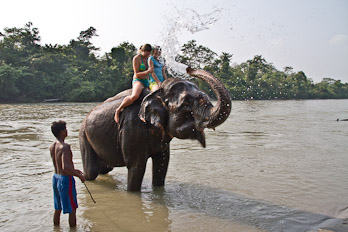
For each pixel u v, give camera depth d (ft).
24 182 20.94
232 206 17.02
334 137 42.78
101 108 20.83
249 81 215.72
